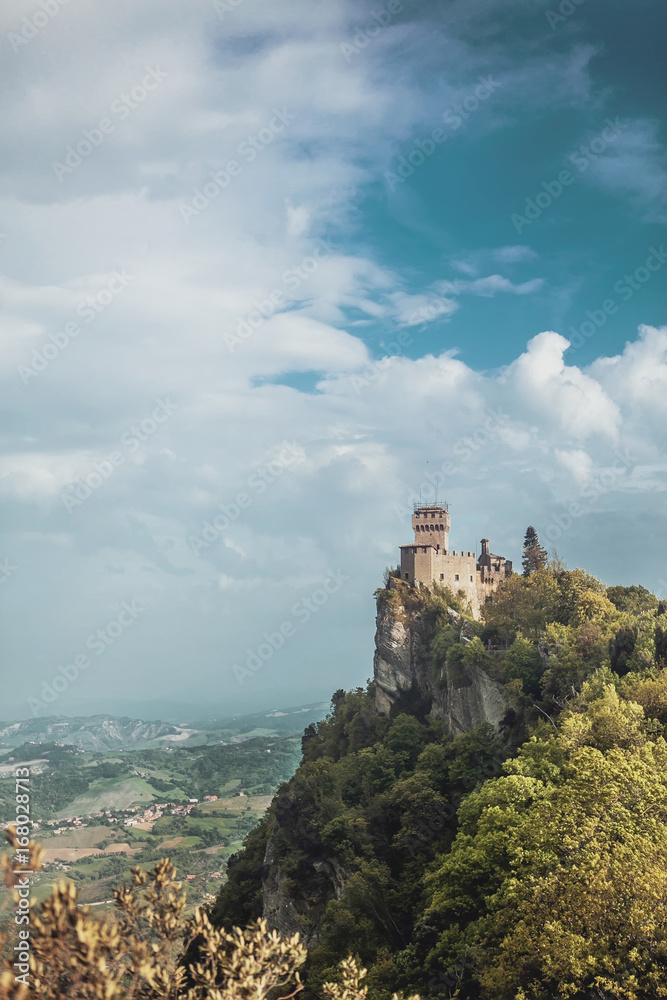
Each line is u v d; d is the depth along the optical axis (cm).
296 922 13812
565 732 8919
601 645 12938
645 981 5662
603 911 6019
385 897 11044
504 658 14712
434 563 19988
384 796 13688
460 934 7806
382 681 18888
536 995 6156
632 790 7025
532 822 7469
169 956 3067
